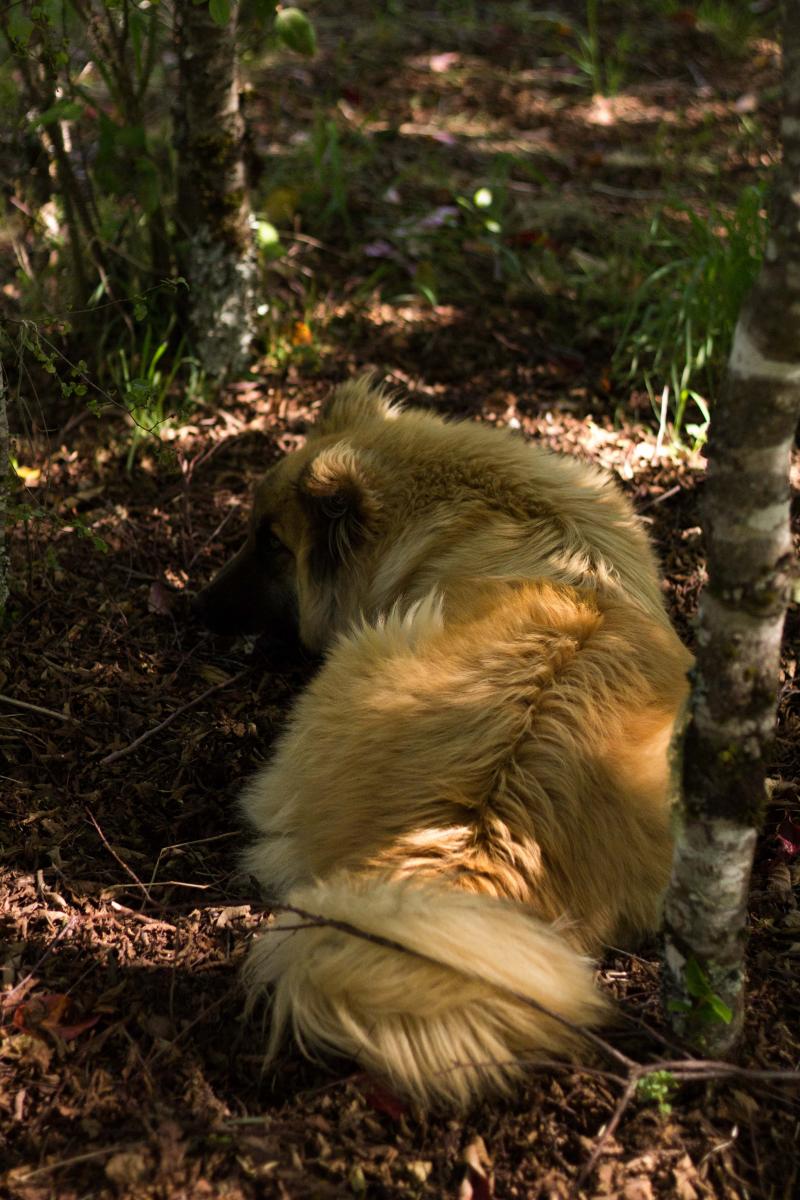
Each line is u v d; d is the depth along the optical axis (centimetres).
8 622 397
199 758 356
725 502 206
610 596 335
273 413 537
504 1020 241
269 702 392
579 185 760
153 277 556
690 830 232
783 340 191
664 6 1048
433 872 267
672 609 427
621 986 277
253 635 415
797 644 413
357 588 371
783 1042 268
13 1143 236
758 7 1060
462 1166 235
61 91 542
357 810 289
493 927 242
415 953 240
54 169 551
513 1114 246
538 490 362
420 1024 237
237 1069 255
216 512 480
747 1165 241
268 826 318
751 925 303
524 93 905
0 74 598
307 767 309
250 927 294
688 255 613
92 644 402
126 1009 268
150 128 723
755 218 553
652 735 284
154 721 370
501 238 684
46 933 288
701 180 763
